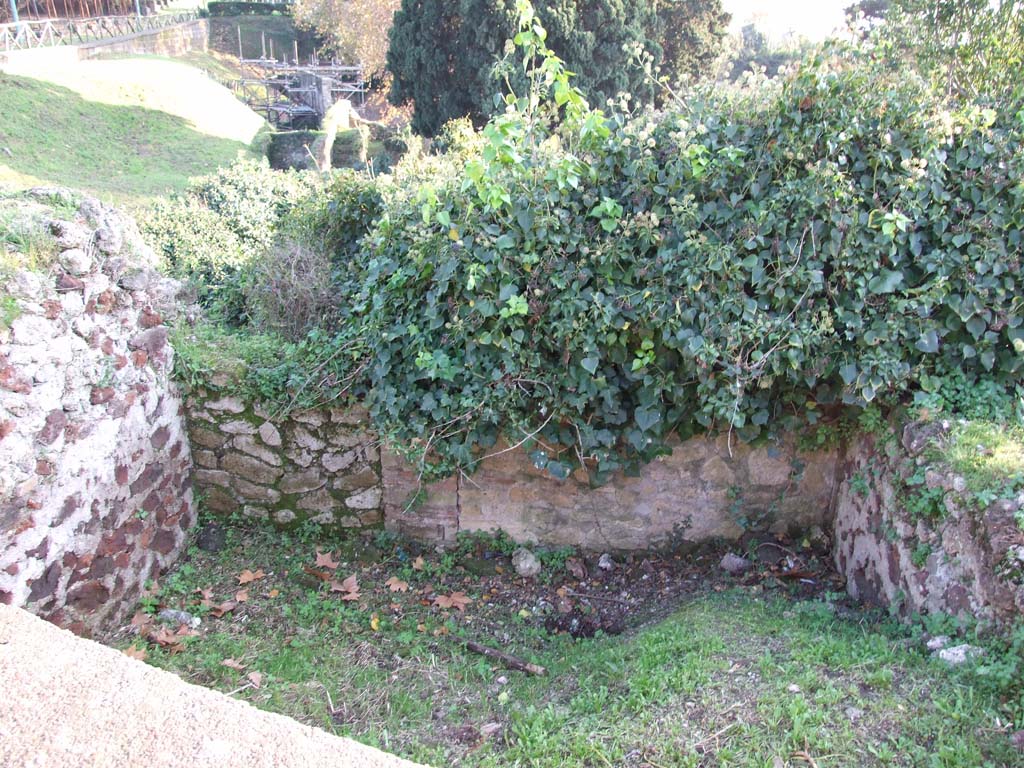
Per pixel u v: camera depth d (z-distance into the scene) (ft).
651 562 13.28
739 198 11.36
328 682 9.95
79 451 9.98
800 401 11.91
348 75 102.32
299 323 15.52
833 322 11.19
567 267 11.39
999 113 12.07
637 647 10.15
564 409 11.76
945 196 11.00
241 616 11.33
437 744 8.70
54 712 5.84
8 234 9.41
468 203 11.73
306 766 5.52
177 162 54.03
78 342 10.01
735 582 12.40
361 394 12.96
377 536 13.57
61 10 99.76
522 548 13.34
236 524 13.60
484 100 45.88
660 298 11.14
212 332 14.65
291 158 59.98
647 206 11.76
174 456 12.67
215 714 5.97
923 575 9.80
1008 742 6.92
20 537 8.93
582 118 12.10
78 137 53.11
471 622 11.78
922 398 10.89
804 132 10.95
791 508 13.24
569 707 8.89
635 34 43.86
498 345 11.41
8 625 6.92
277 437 13.17
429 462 12.78
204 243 24.20
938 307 11.17
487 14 45.62
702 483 13.06
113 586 10.77
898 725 7.38
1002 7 14.57
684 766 7.18
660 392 11.61
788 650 9.09
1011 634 7.97
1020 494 8.57
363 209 17.29
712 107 12.22
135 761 5.43
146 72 68.39
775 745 7.27
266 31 129.18
